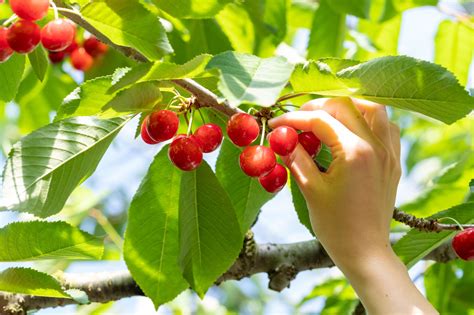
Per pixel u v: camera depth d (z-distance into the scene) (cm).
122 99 99
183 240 105
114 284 119
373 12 138
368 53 147
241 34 134
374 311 100
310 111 102
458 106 98
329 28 138
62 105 103
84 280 119
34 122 142
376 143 103
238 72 90
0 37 99
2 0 99
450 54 141
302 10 152
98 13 100
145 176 107
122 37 101
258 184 110
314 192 102
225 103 101
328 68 96
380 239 103
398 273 102
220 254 106
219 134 102
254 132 99
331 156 107
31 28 98
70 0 102
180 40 130
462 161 129
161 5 105
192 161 99
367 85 97
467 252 103
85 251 104
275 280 122
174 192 107
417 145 179
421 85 97
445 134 178
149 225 107
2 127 153
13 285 103
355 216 102
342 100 103
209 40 130
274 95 88
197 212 106
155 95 100
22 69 113
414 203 128
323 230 103
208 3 105
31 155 101
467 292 128
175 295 109
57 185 101
